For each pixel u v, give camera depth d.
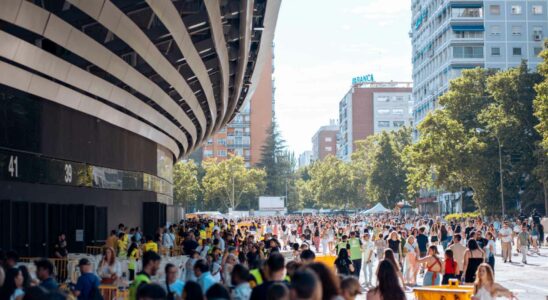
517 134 81.19
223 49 32.12
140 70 32.28
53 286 11.50
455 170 80.56
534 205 87.94
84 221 32.47
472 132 84.50
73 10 23.17
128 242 30.47
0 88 25.28
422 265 34.50
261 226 75.62
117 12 22.67
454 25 124.56
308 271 7.20
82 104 29.73
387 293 11.52
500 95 82.12
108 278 16.27
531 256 47.22
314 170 187.62
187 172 136.25
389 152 132.62
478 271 15.04
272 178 180.75
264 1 30.47
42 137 28.70
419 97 148.38
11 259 12.73
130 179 42.34
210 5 24.23
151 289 8.07
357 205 161.62
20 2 19.27
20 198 27.56
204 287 11.96
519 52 124.81
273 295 7.16
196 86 40.75
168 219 57.62
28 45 21.92
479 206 85.00
